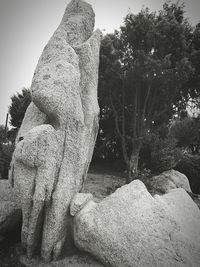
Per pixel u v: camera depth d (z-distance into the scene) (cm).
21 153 483
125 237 483
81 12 693
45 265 498
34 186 495
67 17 694
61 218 515
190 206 645
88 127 601
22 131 585
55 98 518
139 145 1223
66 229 547
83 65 628
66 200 526
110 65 1181
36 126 521
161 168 1280
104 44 1218
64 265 499
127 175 1205
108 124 1530
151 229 502
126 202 527
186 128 2119
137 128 1260
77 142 553
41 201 488
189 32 1239
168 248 488
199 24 1267
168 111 1364
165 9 1261
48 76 536
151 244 483
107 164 1631
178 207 606
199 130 2027
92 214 511
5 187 655
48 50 599
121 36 1235
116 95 1304
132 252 470
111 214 507
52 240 507
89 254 528
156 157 1288
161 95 1246
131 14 1211
